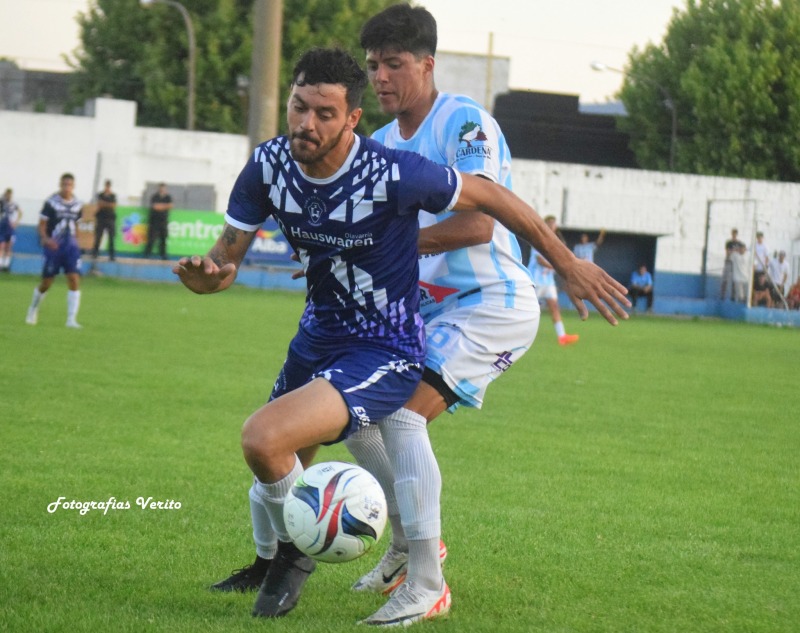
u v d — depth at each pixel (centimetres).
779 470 1347
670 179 5853
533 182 5769
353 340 714
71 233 2647
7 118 5903
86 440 1277
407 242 706
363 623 693
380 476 788
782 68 7931
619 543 940
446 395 760
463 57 10006
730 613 749
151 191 5666
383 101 809
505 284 799
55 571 774
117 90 8244
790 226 5941
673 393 2122
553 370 2433
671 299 5738
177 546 863
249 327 2964
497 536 944
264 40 3412
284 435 662
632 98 8556
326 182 679
